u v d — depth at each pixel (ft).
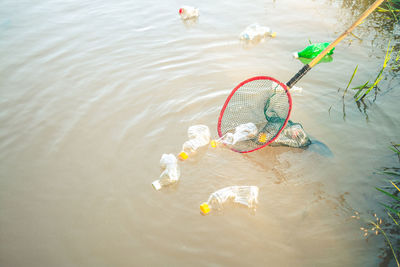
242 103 14.17
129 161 12.95
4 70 18.72
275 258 9.56
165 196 11.52
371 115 14.96
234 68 18.66
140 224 10.62
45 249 10.03
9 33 22.33
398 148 13.10
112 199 11.50
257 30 21.76
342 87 16.83
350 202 11.16
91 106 15.98
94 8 25.76
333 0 25.99
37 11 25.36
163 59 19.47
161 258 9.64
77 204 11.38
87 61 19.43
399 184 11.67
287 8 25.21
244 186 11.82
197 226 10.49
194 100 16.20
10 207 11.35
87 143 13.87
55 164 12.94
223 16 24.26
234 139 13.78
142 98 16.40
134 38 21.63
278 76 17.85
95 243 10.13
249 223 10.54
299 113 15.29
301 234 10.19
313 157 12.98
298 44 20.74
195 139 13.66
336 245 9.86
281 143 13.38
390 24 21.95
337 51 19.63
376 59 18.71
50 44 21.09
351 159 12.80
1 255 9.87
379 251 9.63
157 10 25.30
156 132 14.28
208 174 12.33
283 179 12.09
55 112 15.65
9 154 13.43
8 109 15.88
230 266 9.38
